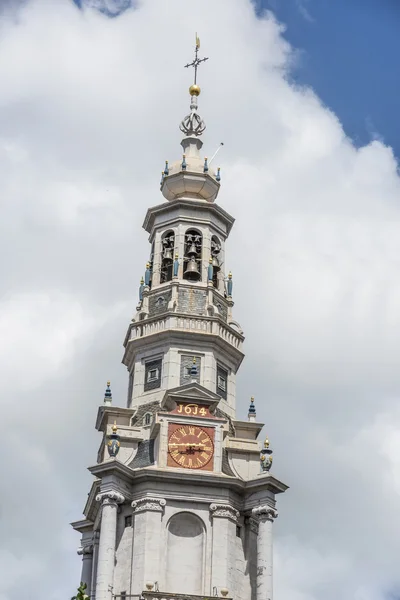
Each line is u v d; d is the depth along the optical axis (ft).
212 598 280.72
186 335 322.34
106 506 292.81
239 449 311.47
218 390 322.14
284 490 303.48
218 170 356.79
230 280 343.26
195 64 374.43
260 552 293.43
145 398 319.27
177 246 339.36
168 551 292.40
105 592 282.15
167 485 298.15
